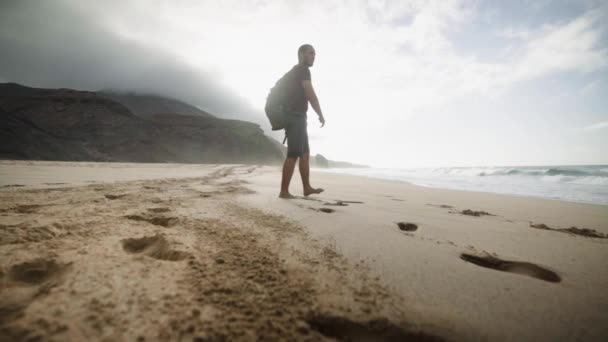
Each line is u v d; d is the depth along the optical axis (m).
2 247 1.03
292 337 0.69
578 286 1.03
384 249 1.34
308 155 3.35
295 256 1.20
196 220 1.76
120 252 1.08
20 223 1.38
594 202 5.91
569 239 1.72
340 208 2.56
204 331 0.67
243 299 0.82
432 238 1.62
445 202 4.08
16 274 0.87
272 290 0.89
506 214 3.19
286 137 3.14
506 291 0.95
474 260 1.34
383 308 0.82
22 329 0.61
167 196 2.83
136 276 0.89
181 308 0.74
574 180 12.35
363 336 0.74
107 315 0.68
